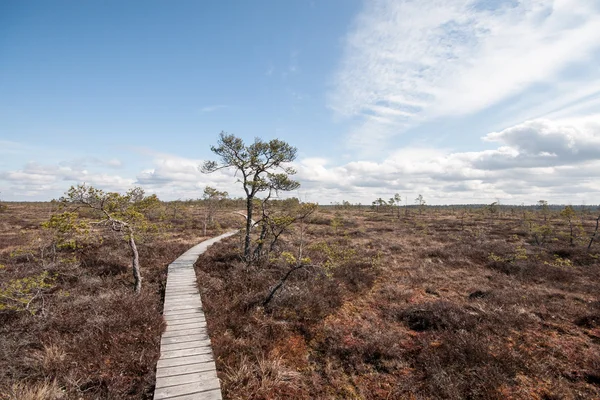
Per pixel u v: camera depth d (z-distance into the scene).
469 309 9.73
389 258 17.55
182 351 6.92
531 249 18.95
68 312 8.23
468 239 23.86
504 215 51.88
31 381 5.50
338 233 28.48
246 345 7.38
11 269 11.95
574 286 12.00
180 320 8.55
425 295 11.52
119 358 6.35
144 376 5.89
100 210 10.41
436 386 5.89
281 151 15.98
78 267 12.15
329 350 7.34
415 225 36.31
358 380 6.33
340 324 8.91
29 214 40.97
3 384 5.21
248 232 15.43
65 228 8.86
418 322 8.83
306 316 9.09
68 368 5.86
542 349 7.23
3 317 7.68
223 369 6.54
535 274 13.78
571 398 5.51
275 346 7.50
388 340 7.57
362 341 7.72
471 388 5.76
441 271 14.73
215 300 10.09
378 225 36.84
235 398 5.59
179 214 40.66
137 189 11.16
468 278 13.47
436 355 6.82
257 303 9.89
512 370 6.18
